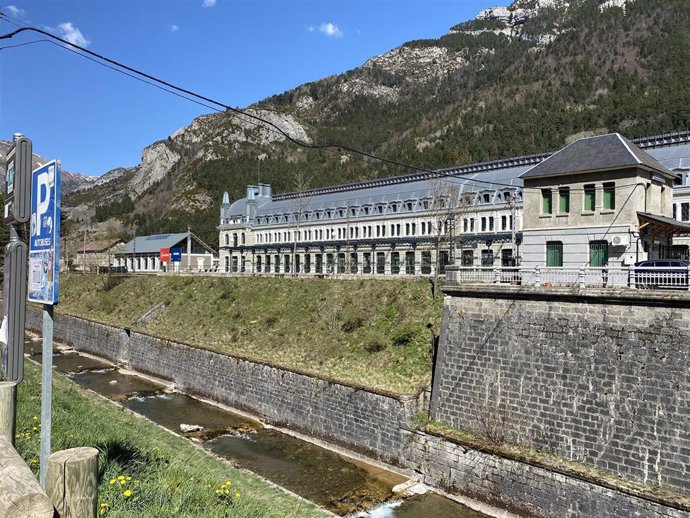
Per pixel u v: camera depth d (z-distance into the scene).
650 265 30.73
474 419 28.77
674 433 22.20
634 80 181.50
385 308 42.88
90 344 64.81
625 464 23.19
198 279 66.00
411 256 80.25
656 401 22.94
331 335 42.16
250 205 112.94
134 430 26.56
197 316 56.69
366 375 35.50
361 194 93.25
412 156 162.38
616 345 24.58
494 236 69.88
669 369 22.84
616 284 27.14
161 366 51.50
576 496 23.19
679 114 127.94
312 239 97.56
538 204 36.19
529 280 32.06
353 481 29.06
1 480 6.34
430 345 36.19
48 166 8.98
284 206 107.06
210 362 45.19
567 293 26.17
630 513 21.70
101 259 133.50
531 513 24.41
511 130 162.38
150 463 17.31
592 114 153.62
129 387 49.00
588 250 33.88
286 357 41.50
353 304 45.34
